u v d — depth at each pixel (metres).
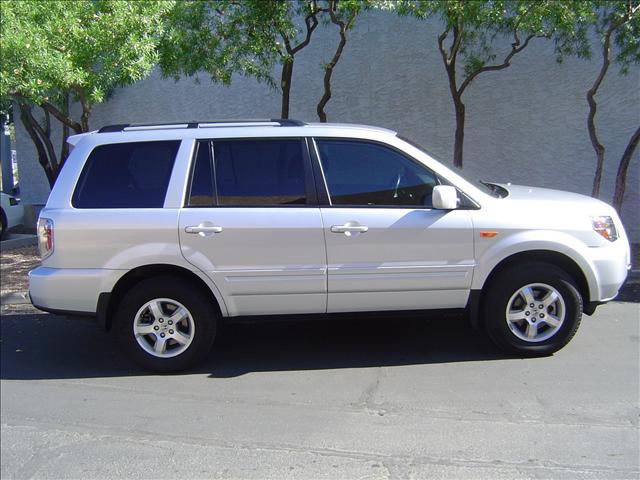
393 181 5.04
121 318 5.08
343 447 3.92
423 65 10.74
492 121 10.50
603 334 5.80
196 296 5.05
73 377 5.27
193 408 4.55
